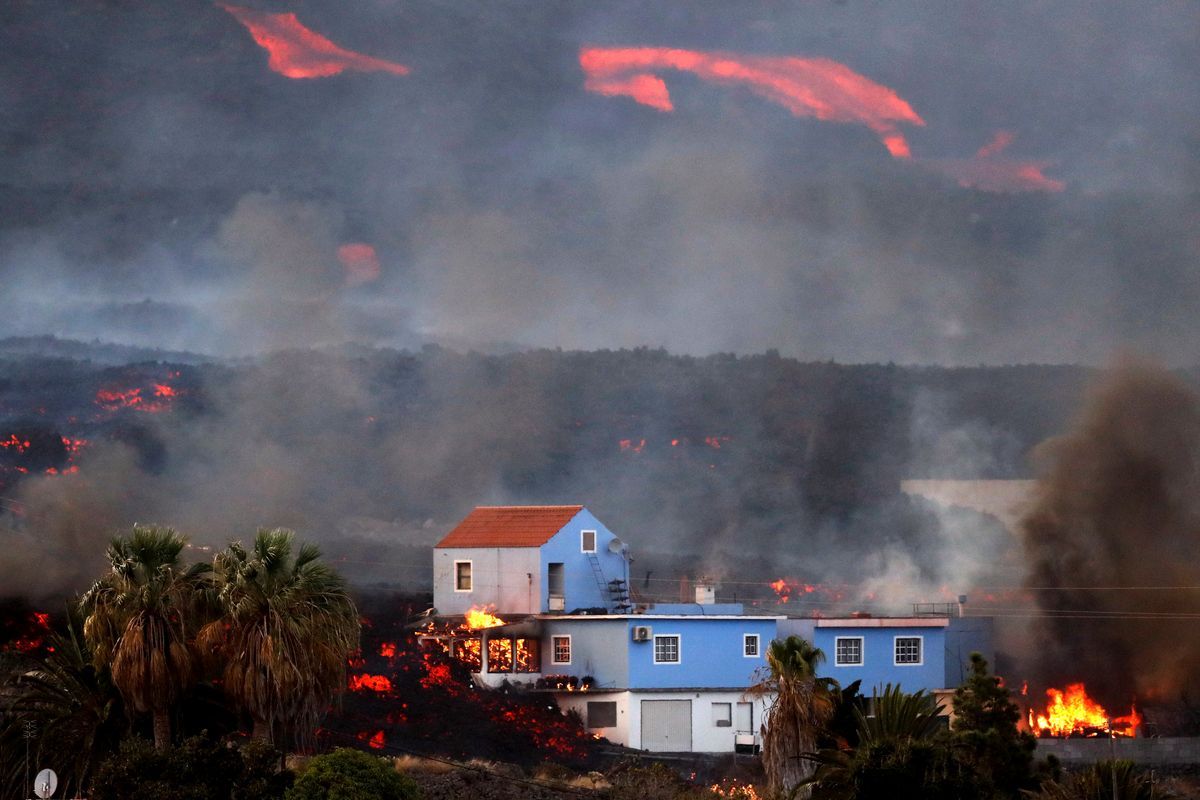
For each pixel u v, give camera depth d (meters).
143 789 132.12
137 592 155.50
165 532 160.25
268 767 139.75
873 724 144.25
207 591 158.88
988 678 144.75
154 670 153.12
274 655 154.12
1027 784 137.00
